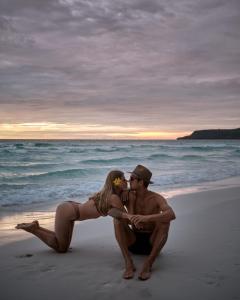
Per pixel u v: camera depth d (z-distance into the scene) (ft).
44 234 14.93
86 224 21.45
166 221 12.53
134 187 13.38
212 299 10.23
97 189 41.09
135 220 12.35
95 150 139.74
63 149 140.46
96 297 10.48
